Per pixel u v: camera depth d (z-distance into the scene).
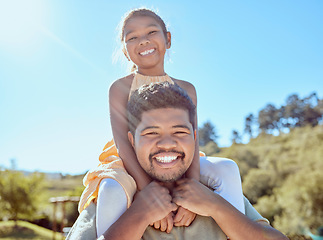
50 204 32.62
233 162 1.39
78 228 1.12
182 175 1.26
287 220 21.59
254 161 33.59
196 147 1.38
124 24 1.87
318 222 20.94
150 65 1.80
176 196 1.16
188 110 1.22
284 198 22.38
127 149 1.37
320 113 71.12
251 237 1.10
